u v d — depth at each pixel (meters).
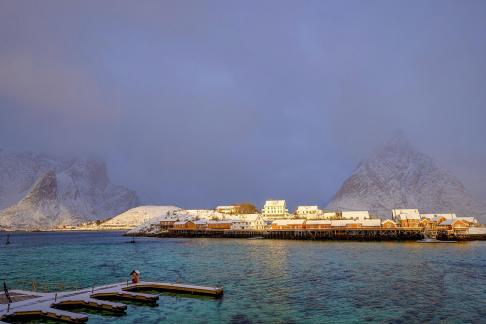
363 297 44.16
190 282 54.84
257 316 36.62
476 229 143.25
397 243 129.75
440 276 58.28
